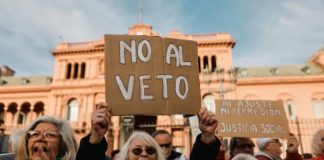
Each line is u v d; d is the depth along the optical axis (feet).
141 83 12.01
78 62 130.21
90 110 119.55
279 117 22.97
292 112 118.11
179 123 101.86
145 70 12.26
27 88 134.21
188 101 12.21
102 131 10.42
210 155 11.35
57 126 11.22
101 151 10.36
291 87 121.39
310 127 108.68
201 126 11.48
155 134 21.04
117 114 11.41
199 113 11.67
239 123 22.41
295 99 119.75
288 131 22.57
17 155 10.57
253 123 22.52
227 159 24.45
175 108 11.94
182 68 12.70
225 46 123.44
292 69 135.44
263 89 121.90
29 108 135.33
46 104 130.21
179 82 12.39
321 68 133.69
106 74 11.85
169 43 12.92
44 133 10.54
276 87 121.80
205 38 126.52
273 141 22.35
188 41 13.24
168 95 12.06
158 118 105.40
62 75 128.26
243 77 126.72
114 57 12.17
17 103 134.31
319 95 119.65
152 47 12.67
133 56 12.36
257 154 20.88
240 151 21.12
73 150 11.32
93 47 128.88
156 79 12.20
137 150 12.57
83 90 124.06
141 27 130.00
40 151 10.32
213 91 108.58
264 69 136.26
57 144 10.73
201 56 123.13
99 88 122.31
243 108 23.04
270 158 20.30
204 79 117.19
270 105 23.34
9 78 151.02
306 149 103.65
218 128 22.11
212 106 113.80
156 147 12.92
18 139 11.44
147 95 11.90
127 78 11.98
